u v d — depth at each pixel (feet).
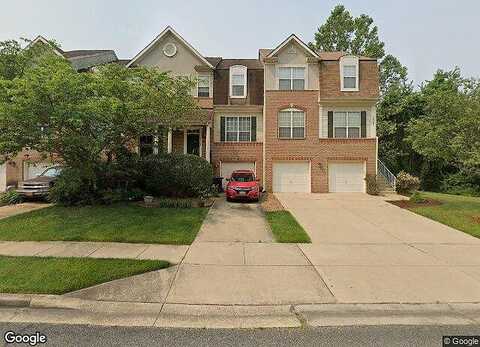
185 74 67.26
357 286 16.93
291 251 23.27
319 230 30.22
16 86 30.71
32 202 46.57
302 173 65.41
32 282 16.72
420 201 49.14
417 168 92.27
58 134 33.35
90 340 12.07
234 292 16.19
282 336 12.37
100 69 39.88
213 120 67.00
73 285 16.46
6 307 14.85
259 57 78.07
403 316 14.02
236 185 49.65
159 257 21.54
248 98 68.95
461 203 47.62
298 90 65.46
